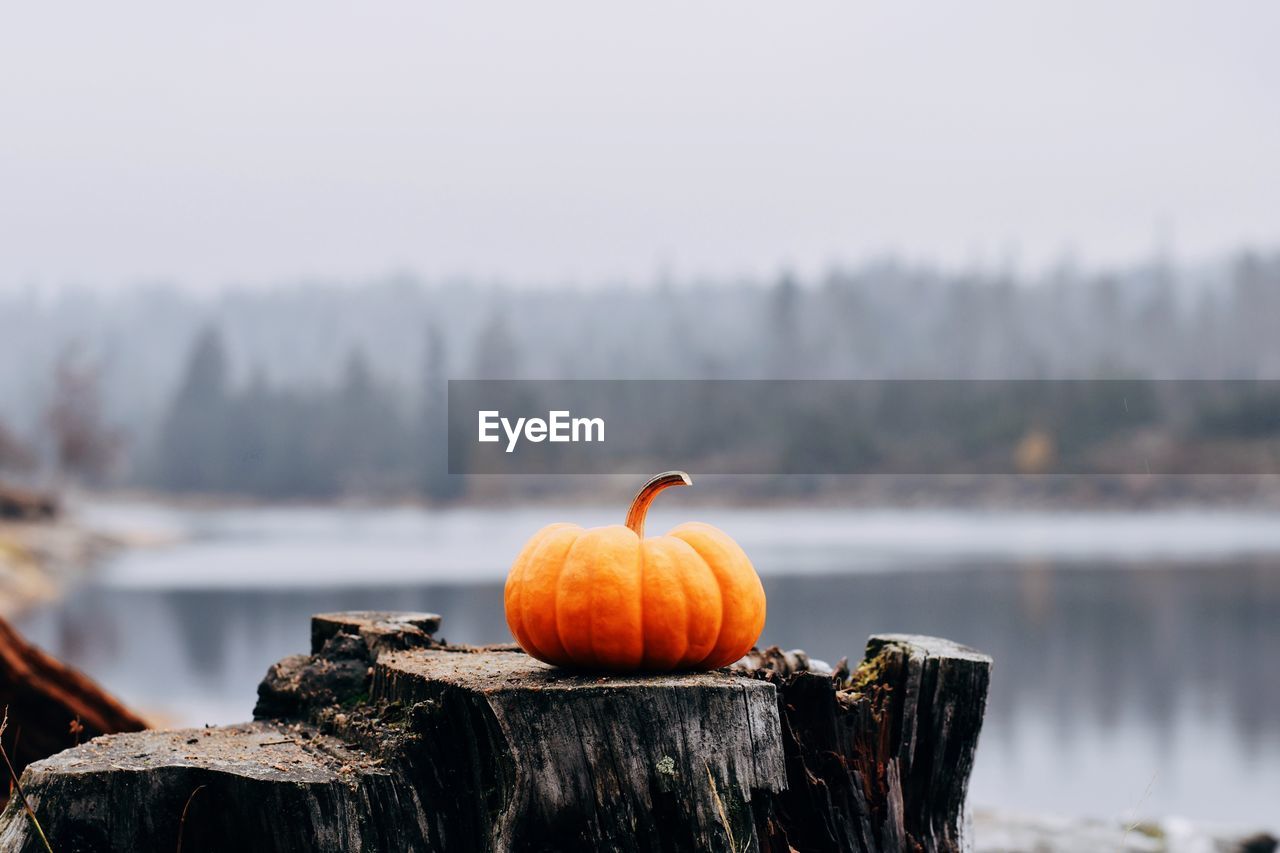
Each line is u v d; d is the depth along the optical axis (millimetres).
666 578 3148
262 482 114438
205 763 3137
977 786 8969
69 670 4371
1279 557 39469
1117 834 5855
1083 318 123938
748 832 3020
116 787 3020
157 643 16484
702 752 3027
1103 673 15688
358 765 3180
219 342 126750
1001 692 14156
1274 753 10273
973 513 80938
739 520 73938
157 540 45938
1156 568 34531
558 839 3025
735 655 3271
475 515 88188
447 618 18391
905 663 3627
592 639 3129
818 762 3338
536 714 3035
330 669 3838
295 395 121188
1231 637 19500
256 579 27594
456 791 3191
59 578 27672
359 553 39812
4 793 4219
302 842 3014
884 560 36281
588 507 92375
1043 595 25859
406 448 115562
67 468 82750
